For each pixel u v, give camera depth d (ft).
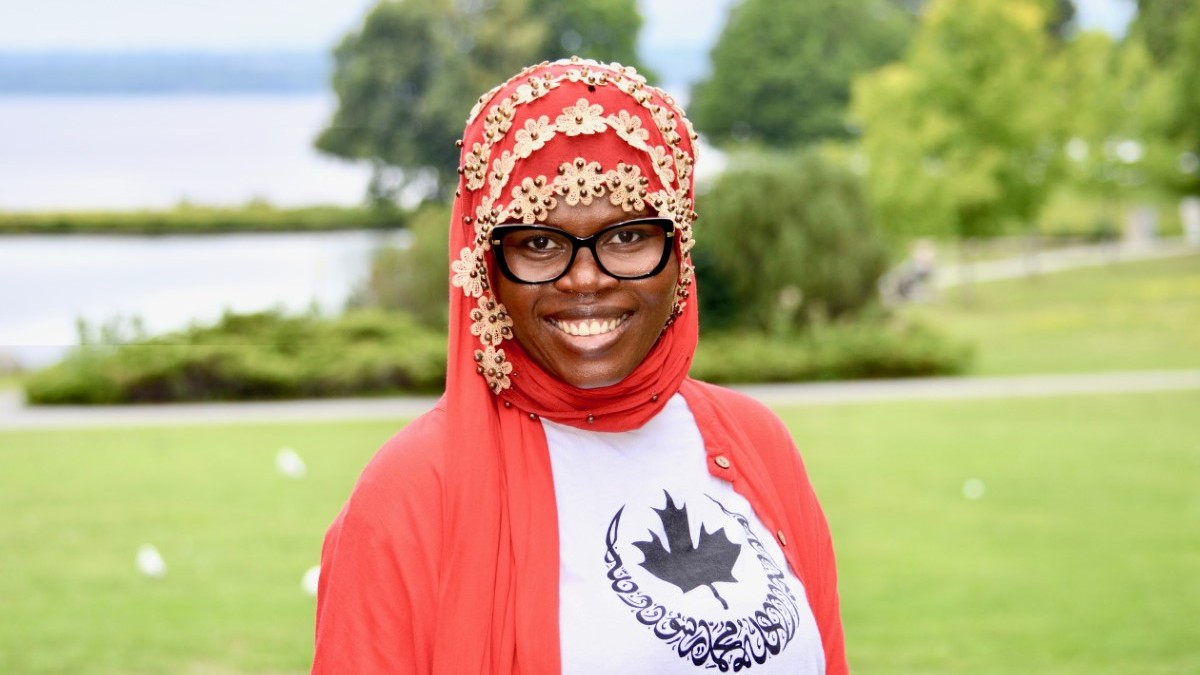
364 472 6.19
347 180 229.25
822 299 59.93
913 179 81.51
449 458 6.08
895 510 30.55
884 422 43.37
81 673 19.48
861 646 20.57
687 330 6.65
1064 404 46.47
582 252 6.11
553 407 6.35
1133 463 35.68
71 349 50.83
